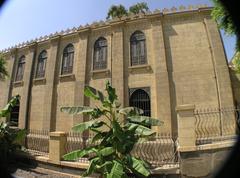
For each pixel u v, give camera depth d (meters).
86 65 17.70
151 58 15.78
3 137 11.26
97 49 17.80
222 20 9.23
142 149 10.23
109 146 7.19
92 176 8.16
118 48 16.69
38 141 16.05
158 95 14.73
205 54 14.63
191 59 14.82
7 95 22.00
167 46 15.51
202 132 12.48
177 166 7.37
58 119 18.06
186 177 6.82
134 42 16.62
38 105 19.64
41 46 21.08
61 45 19.61
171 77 14.91
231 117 12.70
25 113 19.98
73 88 18.05
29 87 20.52
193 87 14.34
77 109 7.61
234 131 12.35
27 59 21.72
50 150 9.72
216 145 6.72
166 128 14.02
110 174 6.15
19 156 11.09
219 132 12.77
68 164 8.89
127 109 7.63
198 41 14.98
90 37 18.23
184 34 15.37
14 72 22.50
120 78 16.06
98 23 17.95
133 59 16.34
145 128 6.88
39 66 20.73
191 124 7.10
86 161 8.96
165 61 15.11
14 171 9.73
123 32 16.97
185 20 15.59
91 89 7.99
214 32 14.67
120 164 6.37
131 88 15.80
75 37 19.02
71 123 17.30
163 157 9.70
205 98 13.95
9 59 23.31
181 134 7.13
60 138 9.48
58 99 18.52
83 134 15.41
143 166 6.28
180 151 7.00
